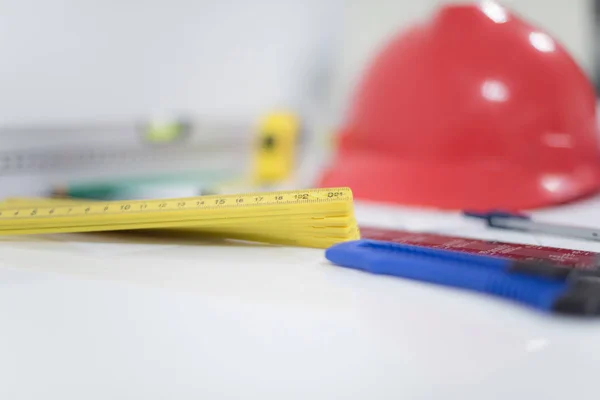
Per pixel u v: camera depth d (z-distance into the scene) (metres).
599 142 0.87
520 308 0.36
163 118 1.10
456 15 0.84
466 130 0.81
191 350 0.30
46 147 0.91
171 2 1.11
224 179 1.12
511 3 1.39
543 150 0.79
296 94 1.38
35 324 0.33
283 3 1.31
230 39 1.23
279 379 0.27
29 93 0.91
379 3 1.48
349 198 0.51
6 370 0.29
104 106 1.01
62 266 0.46
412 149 0.86
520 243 0.54
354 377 0.27
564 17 1.45
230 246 0.55
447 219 0.71
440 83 0.83
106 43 1.01
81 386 0.28
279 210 0.51
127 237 0.59
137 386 0.27
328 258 0.47
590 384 0.28
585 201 0.82
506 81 0.80
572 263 0.42
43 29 0.92
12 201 0.68
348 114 1.00
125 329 0.33
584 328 0.32
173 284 0.41
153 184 0.99
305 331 0.32
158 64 1.10
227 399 0.26
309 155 1.27
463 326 0.33
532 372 0.28
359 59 1.48
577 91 0.83
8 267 0.45
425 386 0.27
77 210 0.56
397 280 0.43
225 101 1.24
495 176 0.79
